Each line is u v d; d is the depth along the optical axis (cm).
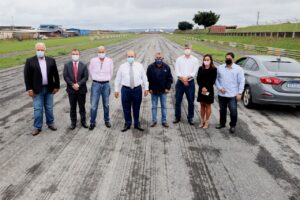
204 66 610
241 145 549
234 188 396
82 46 3509
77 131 608
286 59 845
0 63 1733
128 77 594
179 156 493
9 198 363
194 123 677
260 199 372
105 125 648
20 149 511
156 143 550
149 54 2422
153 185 398
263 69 784
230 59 592
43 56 576
